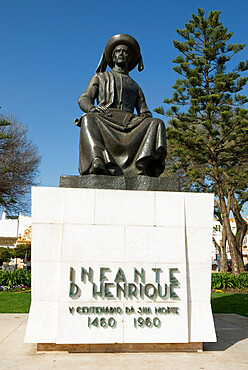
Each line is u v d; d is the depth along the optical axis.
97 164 4.88
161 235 4.62
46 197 4.50
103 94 5.97
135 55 6.41
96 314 4.29
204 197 4.80
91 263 4.41
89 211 4.54
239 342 5.15
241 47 19.11
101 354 4.23
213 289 15.41
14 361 3.96
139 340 4.30
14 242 59.00
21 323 6.84
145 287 4.45
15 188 22.44
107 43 6.38
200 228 4.72
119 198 4.62
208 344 4.98
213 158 19.02
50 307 4.27
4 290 13.95
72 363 3.88
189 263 4.62
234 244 18.89
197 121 19.69
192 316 4.49
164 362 3.97
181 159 19.28
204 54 19.61
